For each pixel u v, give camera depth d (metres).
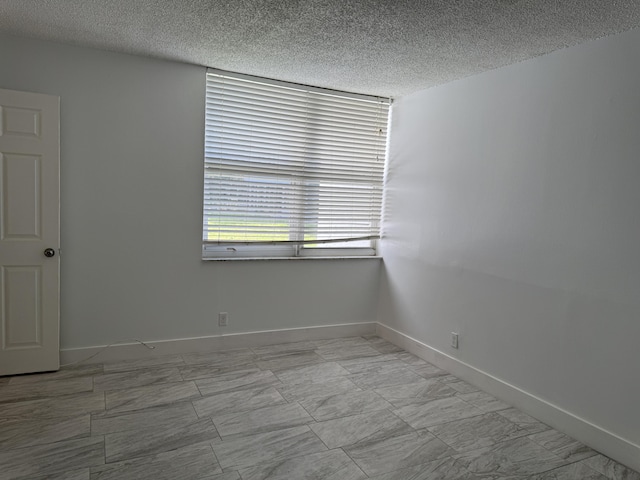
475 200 3.34
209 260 3.76
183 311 3.72
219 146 3.77
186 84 3.55
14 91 2.97
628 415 2.37
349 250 4.45
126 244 3.48
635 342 2.34
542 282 2.83
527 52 2.84
